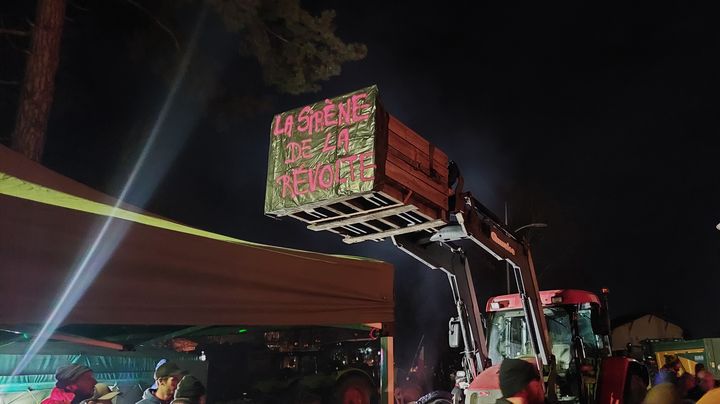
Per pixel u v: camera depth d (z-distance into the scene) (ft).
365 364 34.09
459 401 27.22
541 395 9.61
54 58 31.45
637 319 110.73
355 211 13.33
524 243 22.12
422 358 62.08
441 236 18.78
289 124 13.33
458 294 22.03
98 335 14.34
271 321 12.55
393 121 12.85
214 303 11.64
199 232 13.41
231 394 29.09
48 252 9.46
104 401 11.89
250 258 12.37
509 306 27.35
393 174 12.41
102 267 10.11
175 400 10.58
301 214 13.37
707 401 9.42
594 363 25.79
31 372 12.93
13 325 9.78
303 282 13.28
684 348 58.90
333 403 30.94
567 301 25.52
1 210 8.99
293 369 32.40
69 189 13.61
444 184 14.67
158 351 15.67
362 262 14.61
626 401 23.88
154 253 10.86
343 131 12.37
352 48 39.32
